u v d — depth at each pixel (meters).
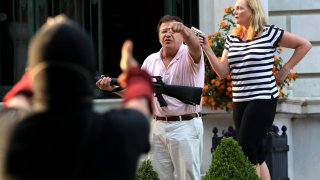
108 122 3.64
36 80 3.61
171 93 8.34
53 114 3.59
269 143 10.59
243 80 9.19
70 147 3.56
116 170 3.60
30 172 3.53
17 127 3.56
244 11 9.18
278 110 11.68
